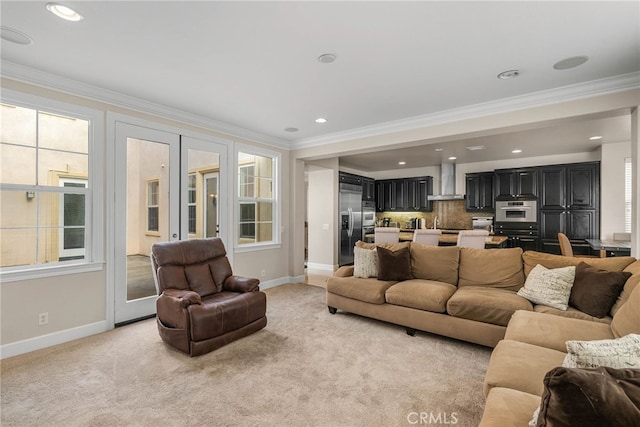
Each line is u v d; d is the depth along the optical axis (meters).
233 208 4.63
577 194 6.00
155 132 3.70
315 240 7.06
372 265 3.87
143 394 2.12
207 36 2.22
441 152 6.36
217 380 2.30
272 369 2.47
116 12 1.94
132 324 3.46
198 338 2.66
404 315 3.20
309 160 5.77
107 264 3.28
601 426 0.75
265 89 3.17
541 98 3.20
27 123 2.87
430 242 4.73
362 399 2.09
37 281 2.83
